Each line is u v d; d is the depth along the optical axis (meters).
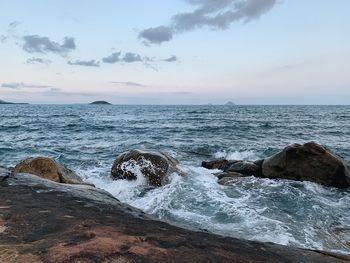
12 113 78.19
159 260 3.41
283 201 10.29
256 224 8.02
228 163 15.45
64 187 6.77
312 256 4.38
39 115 68.38
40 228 4.26
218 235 4.74
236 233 7.38
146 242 3.90
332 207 10.10
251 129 36.12
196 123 45.25
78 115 69.88
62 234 4.02
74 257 3.32
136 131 33.44
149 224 4.84
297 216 8.99
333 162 12.72
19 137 27.88
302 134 31.86
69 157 18.69
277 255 4.20
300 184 12.48
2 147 21.94
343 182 12.63
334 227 8.39
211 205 9.43
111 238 3.91
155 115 71.56
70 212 5.05
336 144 25.50
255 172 14.01
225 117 62.56
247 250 4.19
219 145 23.56
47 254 3.38
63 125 40.06
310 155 13.05
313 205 10.01
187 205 9.45
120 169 12.48
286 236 7.37
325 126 41.34
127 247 3.66
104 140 26.42
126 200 10.38
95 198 6.23
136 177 12.03
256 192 11.09
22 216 4.68
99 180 12.66
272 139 27.89
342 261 4.36
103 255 3.40
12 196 5.73
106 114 76.69
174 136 29.42
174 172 12.45
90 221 4.64
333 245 7.19
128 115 71.44
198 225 7.91
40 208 5.12
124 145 23.59
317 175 12.87
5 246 3.59
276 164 13.52
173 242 4.02
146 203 9.77
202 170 14.88
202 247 3.98
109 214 5.22
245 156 19.67
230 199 10.17
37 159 9.95
